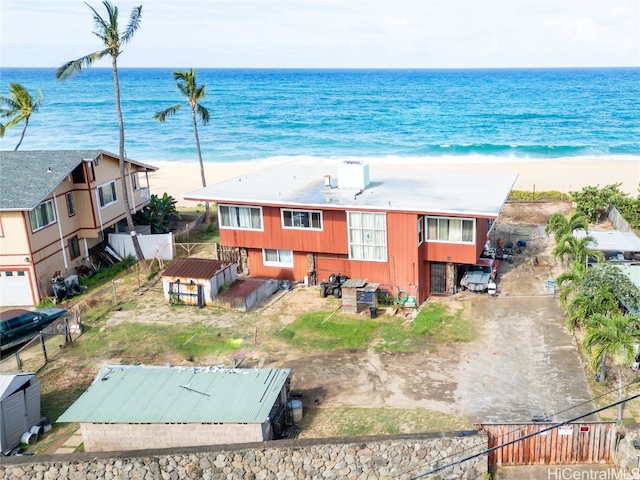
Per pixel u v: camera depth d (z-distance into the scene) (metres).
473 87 190.62
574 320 23.30
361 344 26.44
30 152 38.44
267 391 20.03
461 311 29.08
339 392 22.53
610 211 42.41
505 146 82.31
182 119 121.38
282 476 17.88
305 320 29.09
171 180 67.00
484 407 20.75
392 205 29.91
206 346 26.95
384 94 169.38
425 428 19.58
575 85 193.62
